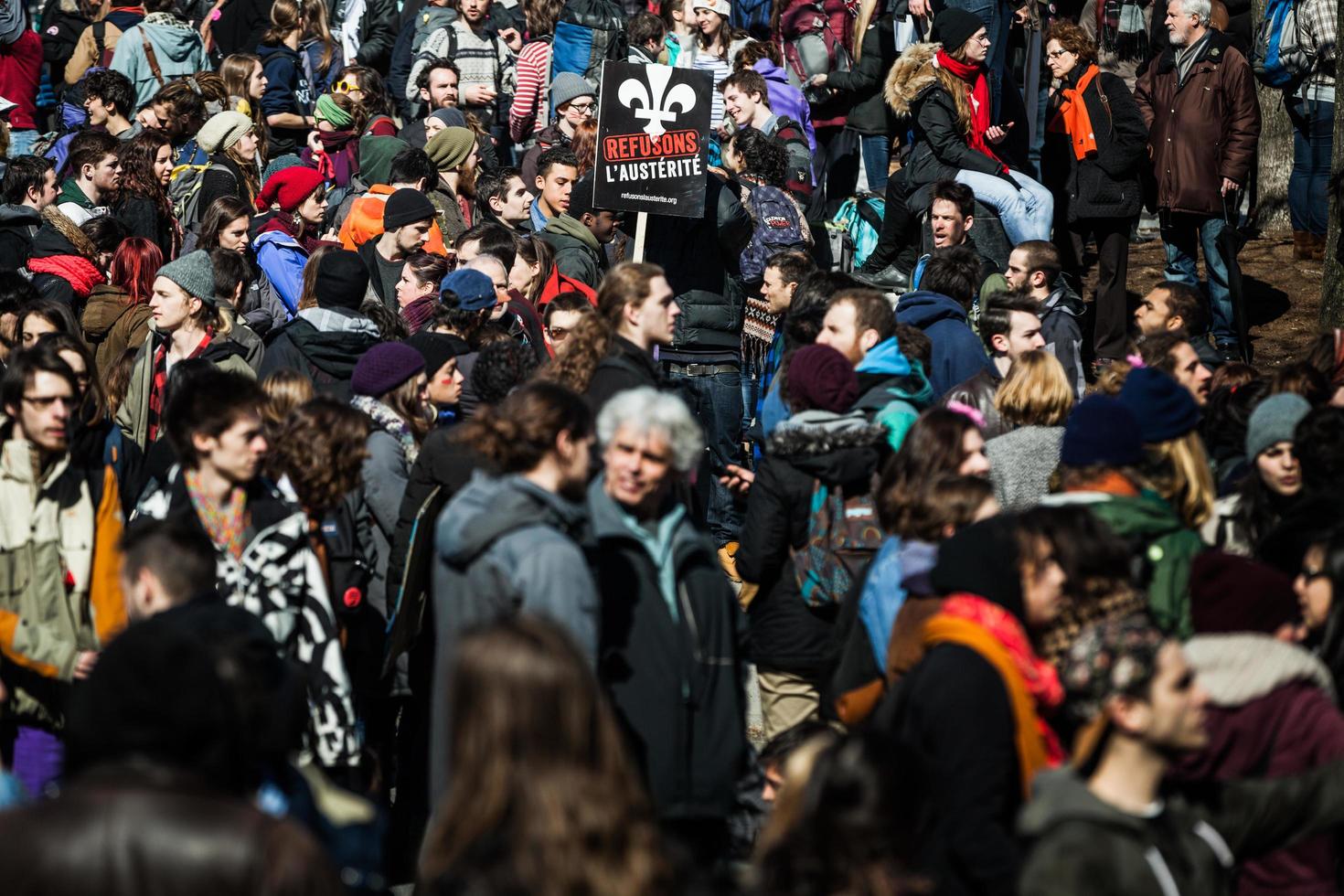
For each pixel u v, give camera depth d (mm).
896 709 11188
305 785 10273
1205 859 9672
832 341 17547
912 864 8859
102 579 15273
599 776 8344
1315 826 10719
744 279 25234
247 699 9883
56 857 8078
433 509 15695
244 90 33594
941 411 13688
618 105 23812
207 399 13867
